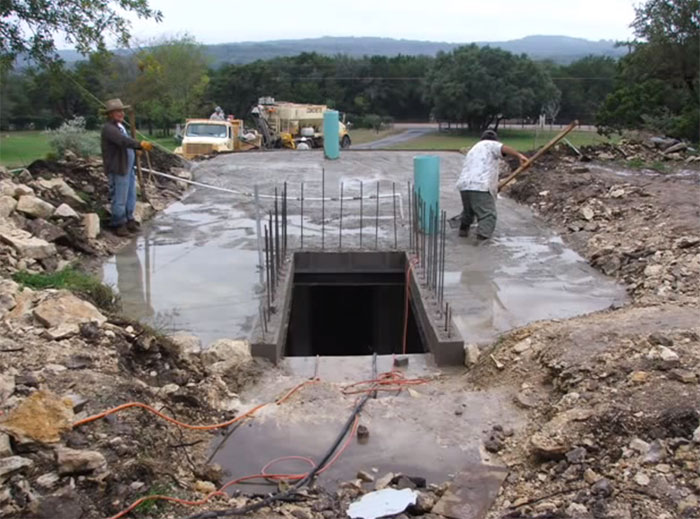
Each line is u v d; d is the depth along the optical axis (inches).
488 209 335.9
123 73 1444.4
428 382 201.3
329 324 338.0
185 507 135.7
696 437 140.6
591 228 348.5
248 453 161.6
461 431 169.3
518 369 193.5
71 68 463.5
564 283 279.4
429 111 2372.0
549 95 1964.8
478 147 338.0
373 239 342.6
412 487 145.5
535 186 431.5
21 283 230.5
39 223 298.5
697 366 165.3
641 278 270.7
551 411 166.7
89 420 149.3
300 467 156.2
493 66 1943.9
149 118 1763.0
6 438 136.0
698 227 312.2
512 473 149.6
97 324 194.4
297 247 326.6
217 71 2333.9
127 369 184.2
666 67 995.9
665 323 197.3
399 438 166.9
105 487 132.4
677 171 489.7
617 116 1045.2
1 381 157.6
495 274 290.2
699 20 938.1
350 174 525.7
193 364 198.1
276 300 253.3
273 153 668.7
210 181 498.9
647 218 342.3
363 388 195.2
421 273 290.8
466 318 241.9
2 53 417.4
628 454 142.0
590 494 133.6
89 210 350.0
